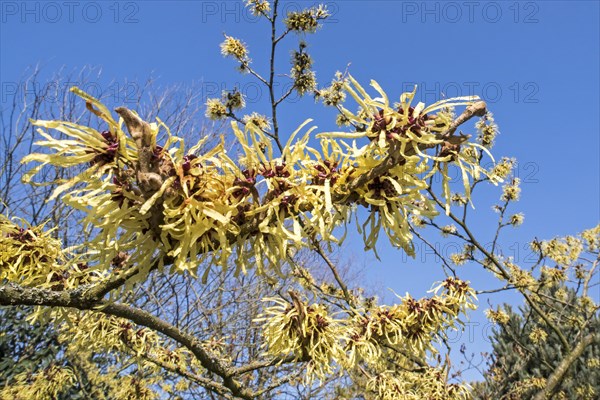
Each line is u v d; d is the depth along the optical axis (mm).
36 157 1080
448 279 2908
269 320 2199
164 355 3424
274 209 1181
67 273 1880
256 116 4742
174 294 9016
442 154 1284
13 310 8055
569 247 6465
